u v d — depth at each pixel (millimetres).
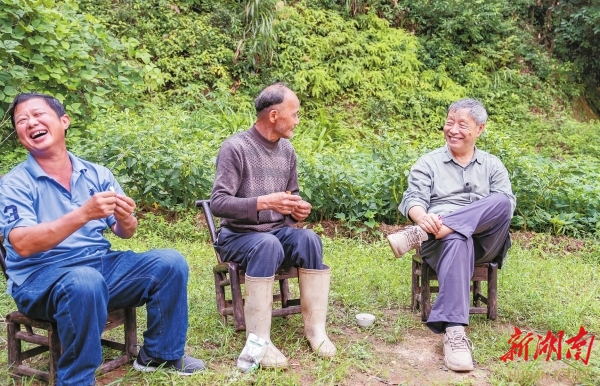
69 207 2641
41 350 2787
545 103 11555
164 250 2711
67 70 6812
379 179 5879
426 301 3467
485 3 12117
